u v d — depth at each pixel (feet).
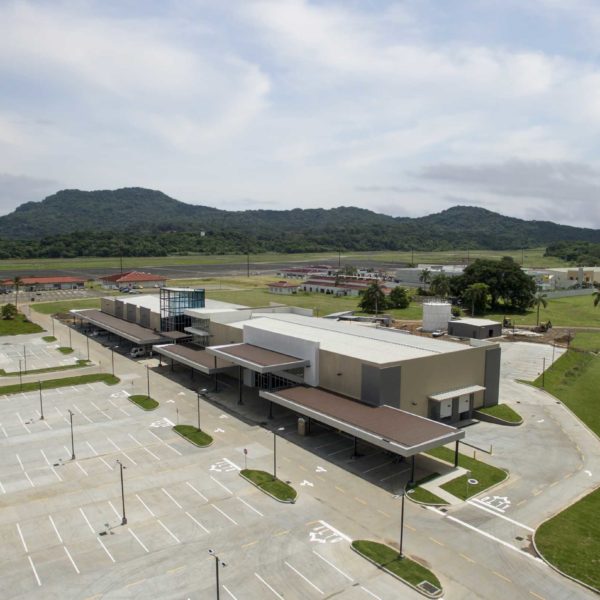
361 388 241.96
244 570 143.84
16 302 645.51
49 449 225.15
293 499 180.75
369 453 220.43
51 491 188.24
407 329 515.09
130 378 334.65
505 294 625.82
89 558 149.28
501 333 487.61
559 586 138.41
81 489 189.67
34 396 298.97
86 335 476.13
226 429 247.70
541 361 382.83
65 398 295.07
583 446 232.73
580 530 163.02
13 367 364.79
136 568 144.77
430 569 144.66
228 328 341.41
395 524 167.12
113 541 157.38
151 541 157.38
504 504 180.04
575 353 409.08
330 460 213.66
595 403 293.84
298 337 289.33
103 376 336.70
